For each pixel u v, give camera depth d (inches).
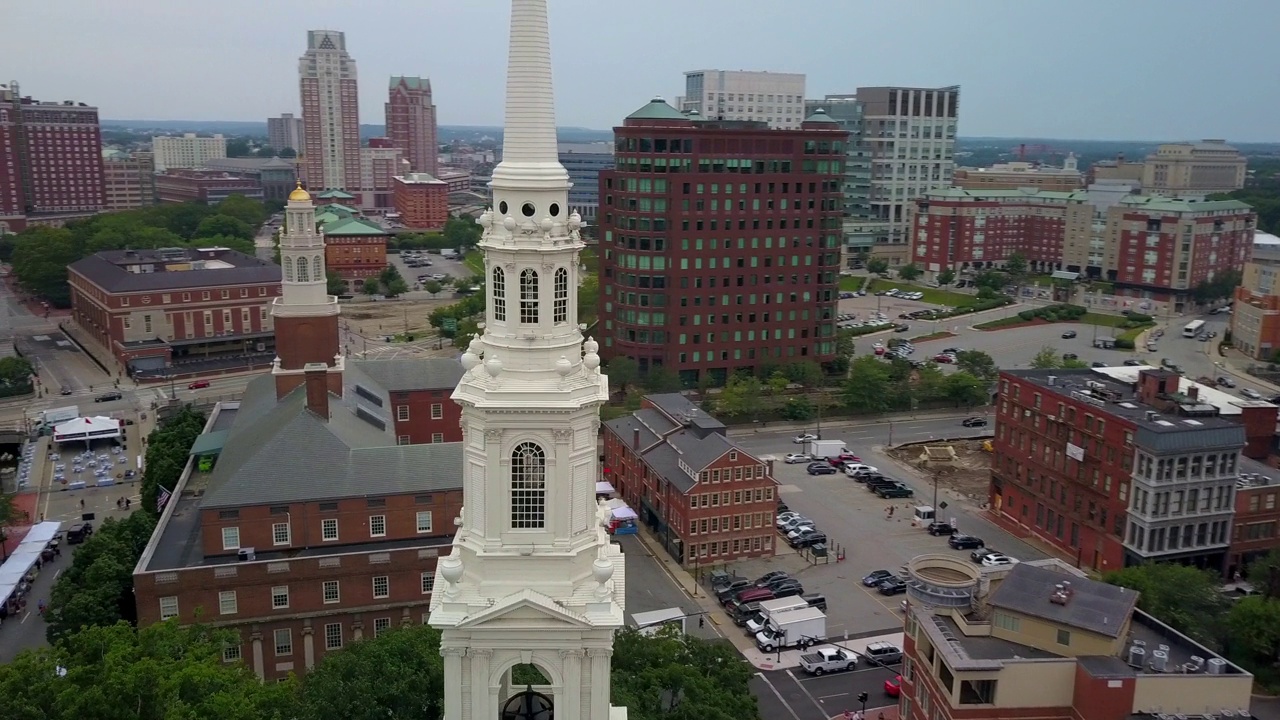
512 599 1364.4
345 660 2230.6
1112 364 7819.9
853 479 5359.3
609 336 7180.1
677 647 2561.5
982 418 6491.1
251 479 3233.3
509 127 1370.6
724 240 6889.8
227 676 2279.8
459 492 3376.0
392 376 4694.9
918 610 2706.7
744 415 6368.1
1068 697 2402.8
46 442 5684.1
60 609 3166.8
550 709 1515.7
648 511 4653.1
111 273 7770.7
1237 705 2331.4
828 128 7258.9
